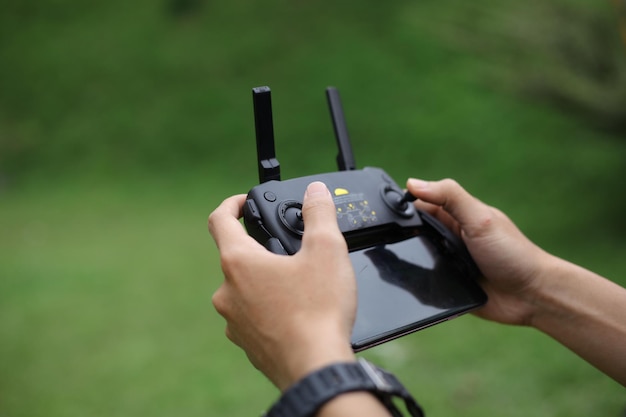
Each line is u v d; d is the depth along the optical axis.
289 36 8.06
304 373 0.64
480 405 2.66
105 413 2.83
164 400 2.91
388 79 7.15
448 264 1.16
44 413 2.86
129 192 6.68
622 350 1.04
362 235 1.11
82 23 9.45
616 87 4.43
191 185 6.64
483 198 5.44
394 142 6.43
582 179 5.42
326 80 7.30
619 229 4.52
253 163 6.83
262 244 0.96
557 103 4.55
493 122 6.41
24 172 7.45
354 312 0.70
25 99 8.48
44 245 5.43
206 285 4.21
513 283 1.14
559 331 1.12
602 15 4.60
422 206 1.30
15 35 9.48
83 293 4.20
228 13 8.77
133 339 3.52
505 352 3.06
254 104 1.00
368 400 0.61
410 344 3.20
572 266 1.13
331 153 6.54
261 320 0.69
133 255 4.91
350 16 8.09
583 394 2.68
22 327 3.73
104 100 8.16
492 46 4.87
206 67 8.09
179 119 7.58
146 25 9.02
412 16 7.83
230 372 3.12
